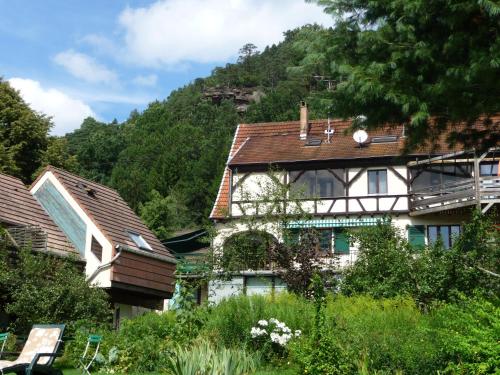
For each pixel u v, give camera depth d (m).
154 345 13.96
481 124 12.02
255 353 13.16
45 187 25.92
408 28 9.57
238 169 33.19
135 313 26.55
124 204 29.08
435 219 30.58
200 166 76.88
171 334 14.16
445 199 28.88
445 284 17.92
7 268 18.03
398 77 9.73
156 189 75.19
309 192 32.28
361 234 21.95
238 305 14.71
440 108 10.24
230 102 133.88
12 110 38.22
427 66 9.73
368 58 10.15
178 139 88.50
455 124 10.80
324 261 22.52
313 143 33.97
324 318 11.65
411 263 18.67
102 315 18.25
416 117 9.57
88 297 17.97
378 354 10.97
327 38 10.41
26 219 23.44
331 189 32.09
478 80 9.38
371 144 32.66
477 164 27.80
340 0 10.36
